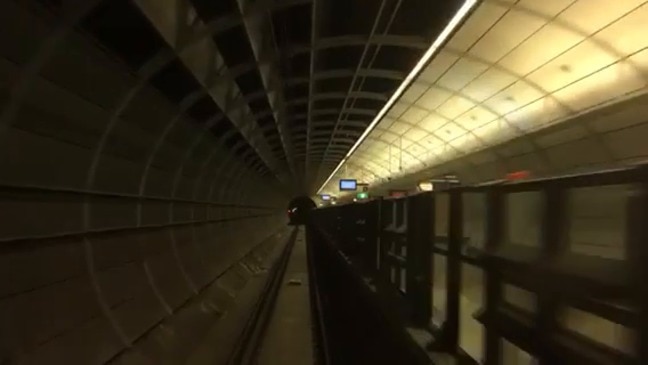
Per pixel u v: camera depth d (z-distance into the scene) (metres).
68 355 6.89
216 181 22.66
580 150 27.17
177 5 9.25
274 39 16.31
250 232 38.62
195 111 14.94
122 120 9.10
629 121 22.36
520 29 18.70
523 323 3.51
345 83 24.92
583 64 20.66
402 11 15.65
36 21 5.65
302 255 46.72
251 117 22.02
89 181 8.01
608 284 2.45
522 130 30.05
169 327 11.86
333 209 30.27
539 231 3.34
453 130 36.78
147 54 9.33
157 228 12.91
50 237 6.71
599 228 2.60
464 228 5.29
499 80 24.80
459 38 20.25
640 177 2.23
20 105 5.71
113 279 9.24
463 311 5.20
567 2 16.28
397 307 7.69
